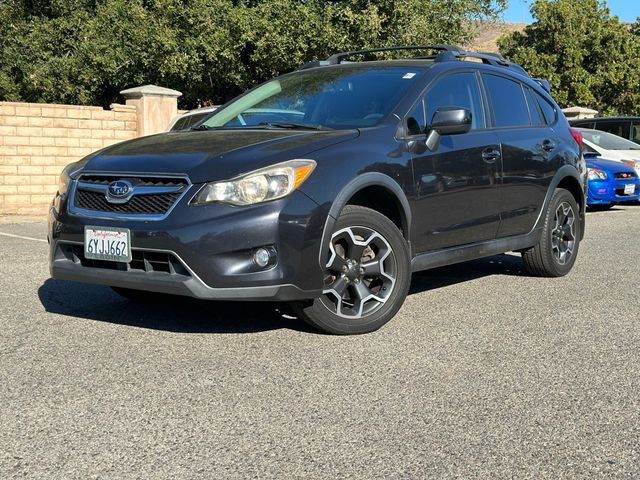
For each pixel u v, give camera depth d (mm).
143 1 19312
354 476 2924
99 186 4648
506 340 4793
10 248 8391
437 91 5637
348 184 4648
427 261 5348
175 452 3117
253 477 2908
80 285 6277
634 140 16047
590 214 13336
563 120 7129
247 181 4340
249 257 4340
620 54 29891
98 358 4297
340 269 4723
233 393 3777
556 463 3064
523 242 6383
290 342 4652
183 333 4820
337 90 5688
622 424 3475
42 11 21781
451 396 3785
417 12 19000
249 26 17359
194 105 20750
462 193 5574
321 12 17859
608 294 6191
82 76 18500
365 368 4188
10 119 12836
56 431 3311
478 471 2980
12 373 4031
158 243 4332
